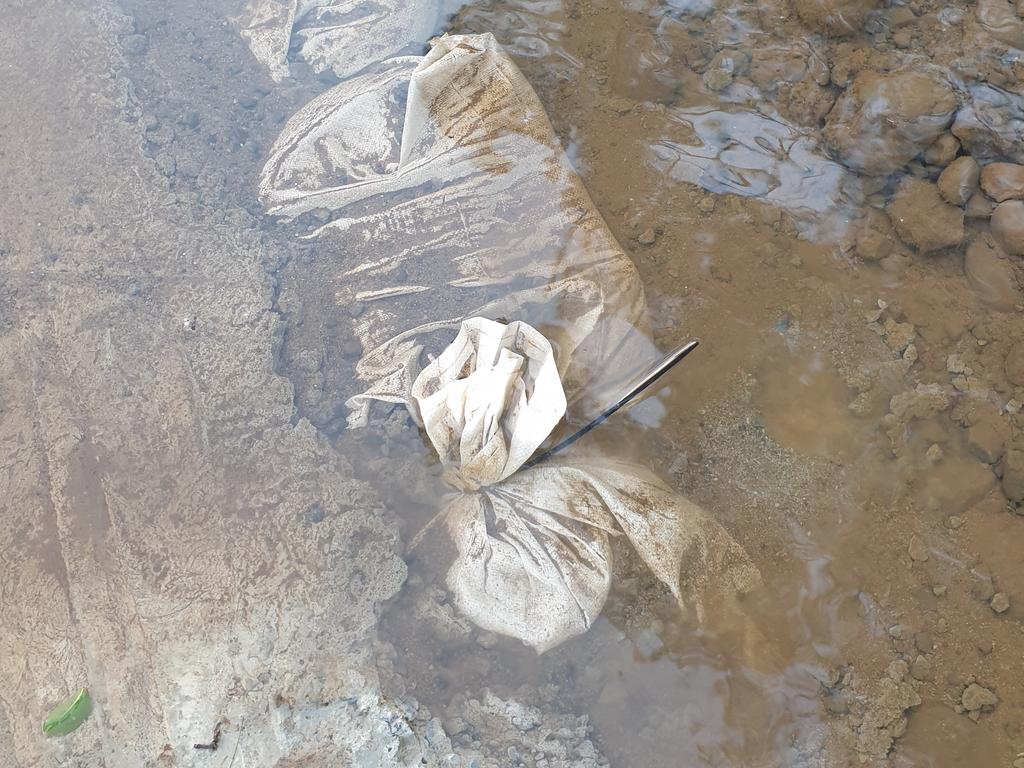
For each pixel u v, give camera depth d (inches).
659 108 42.7
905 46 42.5
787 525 34.3
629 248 39.4
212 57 44.9
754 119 42.3
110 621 32.5
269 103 43.7
